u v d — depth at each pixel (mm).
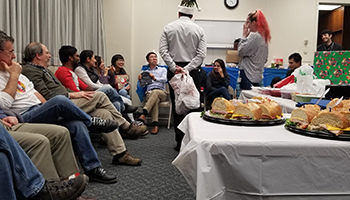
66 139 1624
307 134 1018
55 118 1828
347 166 931
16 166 1167
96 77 3504
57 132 1597
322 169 937
